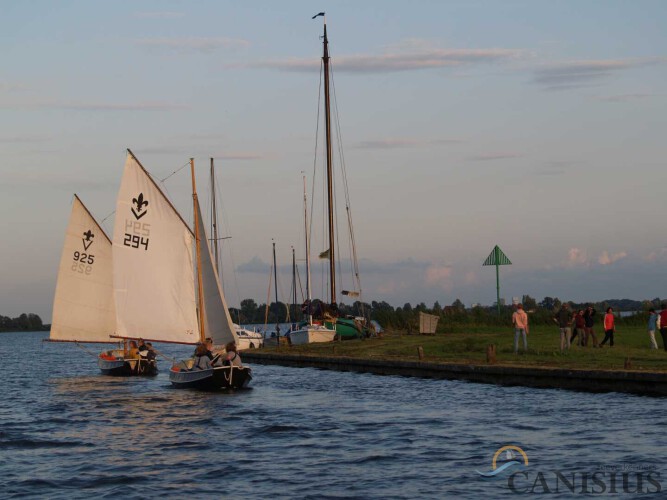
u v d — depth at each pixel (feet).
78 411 116.98
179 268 159.94
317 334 228.84
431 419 97.96
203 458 79.92
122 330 162.30
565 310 141.08
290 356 186.19
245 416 106.01
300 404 116.16
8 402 133.28
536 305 255.70
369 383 139.74
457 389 124.67
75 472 74.95
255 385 142.92
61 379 181.27
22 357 332.19
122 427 100.27
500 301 267.18
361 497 63.82
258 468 74.59
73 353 379.76
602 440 80.94
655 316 142.31
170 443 88.43
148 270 161.27
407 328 259.60
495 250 258.98
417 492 64.90
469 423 94.02
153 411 113.70
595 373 112.57
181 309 160.35
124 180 160.04
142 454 82.79
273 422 100.17
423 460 75.82
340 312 238.48
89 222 185.78
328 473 71.87
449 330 236.84
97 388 152.25
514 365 127.13
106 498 65.62
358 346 196.85
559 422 91.45
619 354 132.98
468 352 159.43
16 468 77.15
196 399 125.70
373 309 277.64
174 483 70.03
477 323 251.60
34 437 94.48
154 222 160.56
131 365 177.58
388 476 70.13
